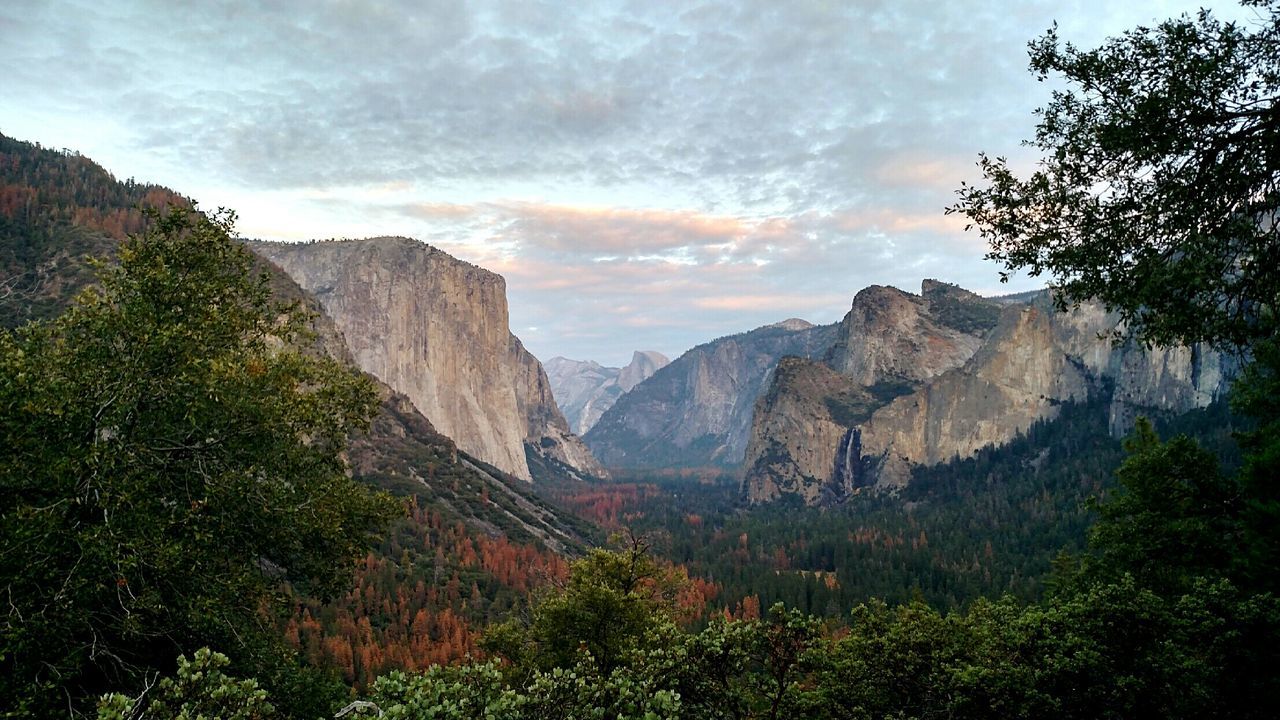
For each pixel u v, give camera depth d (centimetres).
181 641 1736
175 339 1700
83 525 1522
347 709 1112
